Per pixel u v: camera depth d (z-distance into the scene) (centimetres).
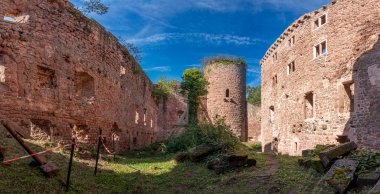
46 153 936
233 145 1242
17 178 647
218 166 997
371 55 1473
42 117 1123
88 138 1388
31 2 1129
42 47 1151
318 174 818
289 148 2183
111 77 1712
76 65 1331
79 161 1014
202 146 1214
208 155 1182
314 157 923
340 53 1652
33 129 1158
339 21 1675
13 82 1027
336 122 1638
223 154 1082
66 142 1188
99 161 1146
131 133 2127
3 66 1010
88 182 798
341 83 1630
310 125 1872
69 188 700
